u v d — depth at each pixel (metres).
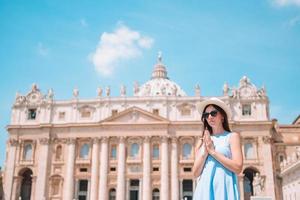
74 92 96.50
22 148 95.00
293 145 93.12
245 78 95.50
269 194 86.12
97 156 91.25
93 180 89.44
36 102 97.75
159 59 160.00
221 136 6.41
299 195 64.06
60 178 91.75
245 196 91.19
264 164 88.38
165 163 88.75
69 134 93.75
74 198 89.81
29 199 95.44
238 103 93.44
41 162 92.38
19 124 96.25
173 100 93.62
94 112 94.69
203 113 6.72
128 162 90.00
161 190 87.38
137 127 91.50
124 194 87.81
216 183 5.82
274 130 95.81
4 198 91.25
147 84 149.12
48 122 95.19
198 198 5.89
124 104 94.12
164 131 90.81
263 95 93.19
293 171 68.44
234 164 5.80
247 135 90.62
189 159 90.00
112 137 91.88
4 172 93.81
